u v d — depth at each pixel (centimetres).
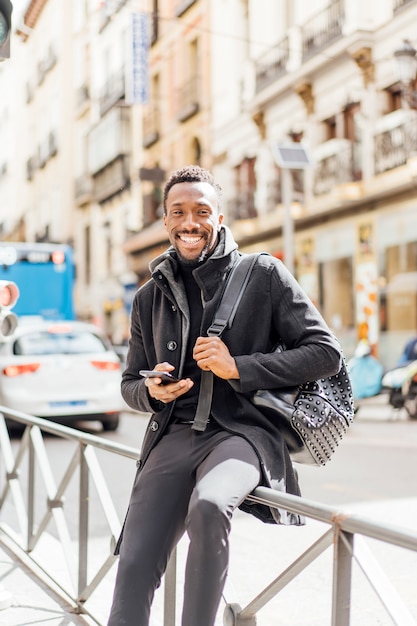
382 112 1947
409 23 1827
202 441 264
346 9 2023
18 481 550
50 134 4538
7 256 1664
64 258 1703
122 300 3509
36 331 1210
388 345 1975
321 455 263
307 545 236
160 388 262
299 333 264
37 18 4828
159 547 257
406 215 1912
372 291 2033
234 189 2634
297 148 1697
